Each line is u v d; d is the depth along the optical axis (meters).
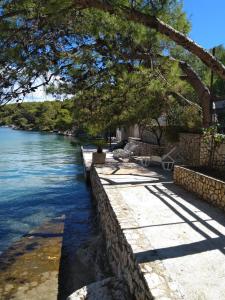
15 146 45.56
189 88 14.06
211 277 4.70
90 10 7.29
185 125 15.27
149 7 7.66
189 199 9.10
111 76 9.29
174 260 5.21
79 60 7.89
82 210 13.59
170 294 4.11
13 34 6.16
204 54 7.86
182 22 9.16
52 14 6.22
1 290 7.06
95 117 14.58
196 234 6.37
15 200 15.09
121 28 7.75
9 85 6.14
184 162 14.93
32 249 9.23
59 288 7.18
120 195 9.45
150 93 10.98
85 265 8.24
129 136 31.97
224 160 11.38
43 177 21.23
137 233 6.28
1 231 10.78
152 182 11.56
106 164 16.47
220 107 19.94
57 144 49.19
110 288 5.61
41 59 6.49
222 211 7.95
